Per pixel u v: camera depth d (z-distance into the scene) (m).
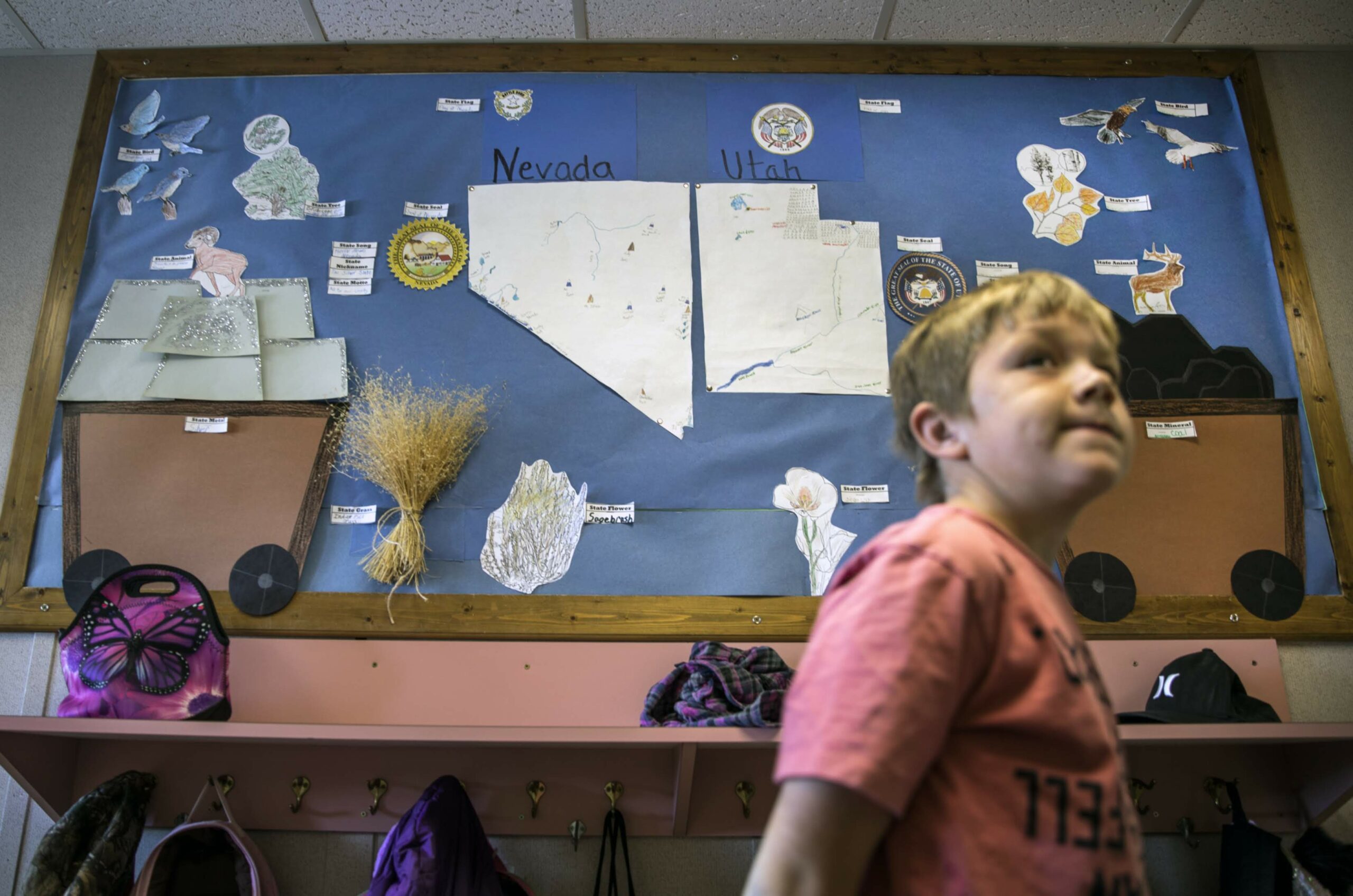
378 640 2.18
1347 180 2.77
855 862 0.63
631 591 2.25
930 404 0.91
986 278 2.58
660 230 2.57
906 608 0.68
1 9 2.62
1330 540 2.39
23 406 2.36
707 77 2.76
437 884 1.79
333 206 2.58
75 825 1.87
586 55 2.77
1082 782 0.69
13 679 2.18
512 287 2.51
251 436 2.34
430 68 2.73
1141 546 2.36
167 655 1.93
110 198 2.57
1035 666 0.71
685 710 1.90
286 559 2.23
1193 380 2.51
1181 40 2.84
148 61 2.73
